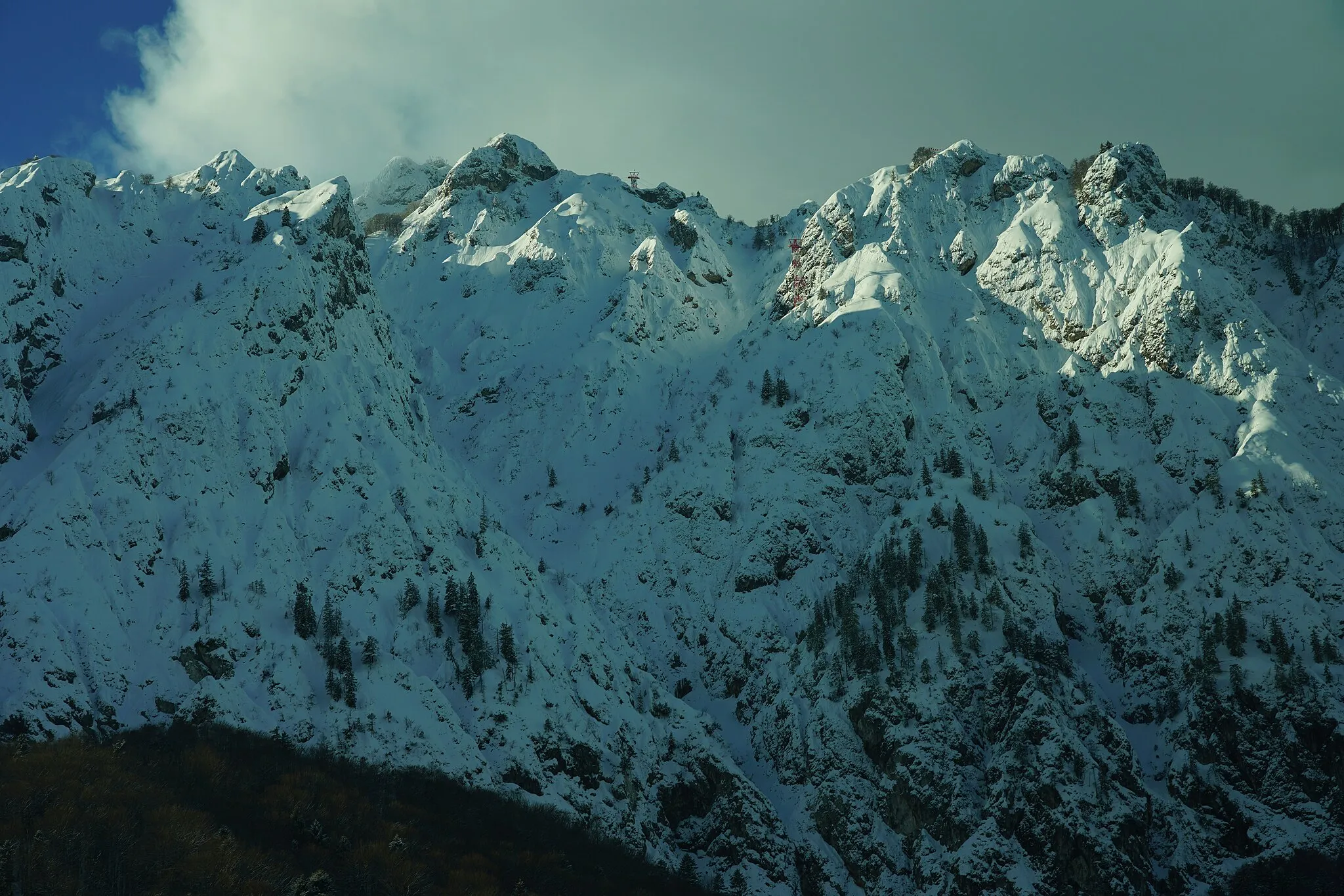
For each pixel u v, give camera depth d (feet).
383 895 519.19
